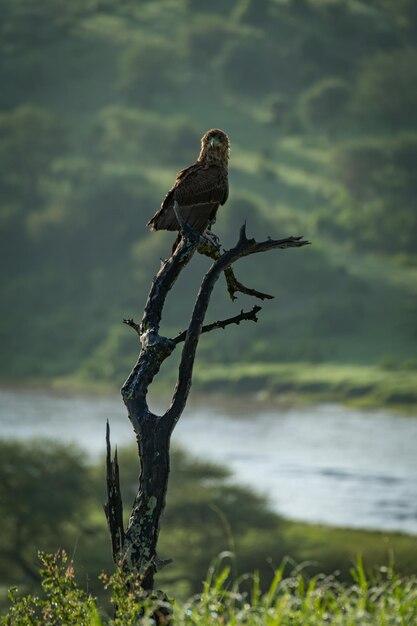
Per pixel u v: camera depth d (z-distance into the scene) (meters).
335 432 115.44
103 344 184.50
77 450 64.81
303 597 7.20
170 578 51.50
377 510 72.75
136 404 6.71
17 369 176.75
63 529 57.19
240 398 153.75
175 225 7.75
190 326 6.73
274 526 60.00
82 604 6.30
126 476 63.81
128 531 6.61
